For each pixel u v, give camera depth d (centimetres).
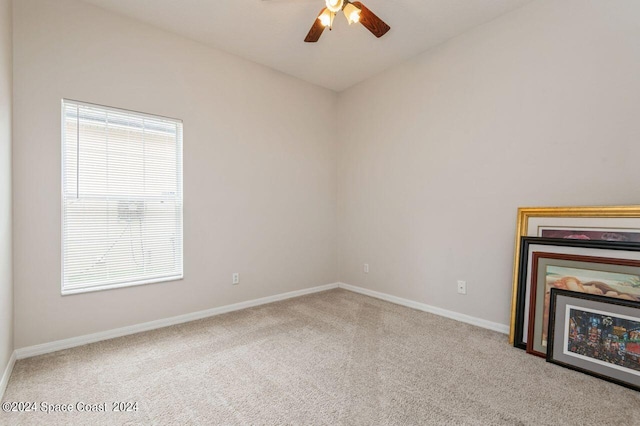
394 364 221
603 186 225
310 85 414
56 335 243
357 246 422
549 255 234
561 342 218
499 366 217
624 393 184
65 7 245
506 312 277
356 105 419
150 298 289
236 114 344
